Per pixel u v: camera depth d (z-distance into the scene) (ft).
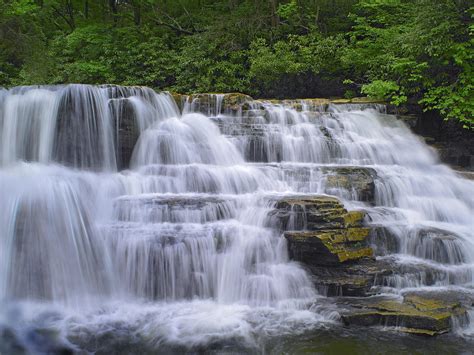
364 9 63.00
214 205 29.19
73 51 71.67
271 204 29.09
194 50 62.49
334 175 34.01
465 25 44.47
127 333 22.18
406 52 47.67
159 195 31.71
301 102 47.65
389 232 29.50
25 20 57.57
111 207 29.09
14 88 36.83
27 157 36.06
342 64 56.39
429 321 21.99
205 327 22.72
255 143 39.34
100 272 26.13
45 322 23.27
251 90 59.52
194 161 37.32
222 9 72.28
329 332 22.16
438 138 50.65
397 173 37.06
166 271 25.96
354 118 45.29
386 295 25.36
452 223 33.65
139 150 37.06
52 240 26.00
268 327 22.70
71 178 30.07
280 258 27.17
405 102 50.24
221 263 26.32
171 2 77.15
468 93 44.78
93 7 83.46
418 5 47.67
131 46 67.62
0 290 25.17
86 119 35.63
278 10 61.98
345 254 26.13
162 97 40.52
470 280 27.48
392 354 20.13
